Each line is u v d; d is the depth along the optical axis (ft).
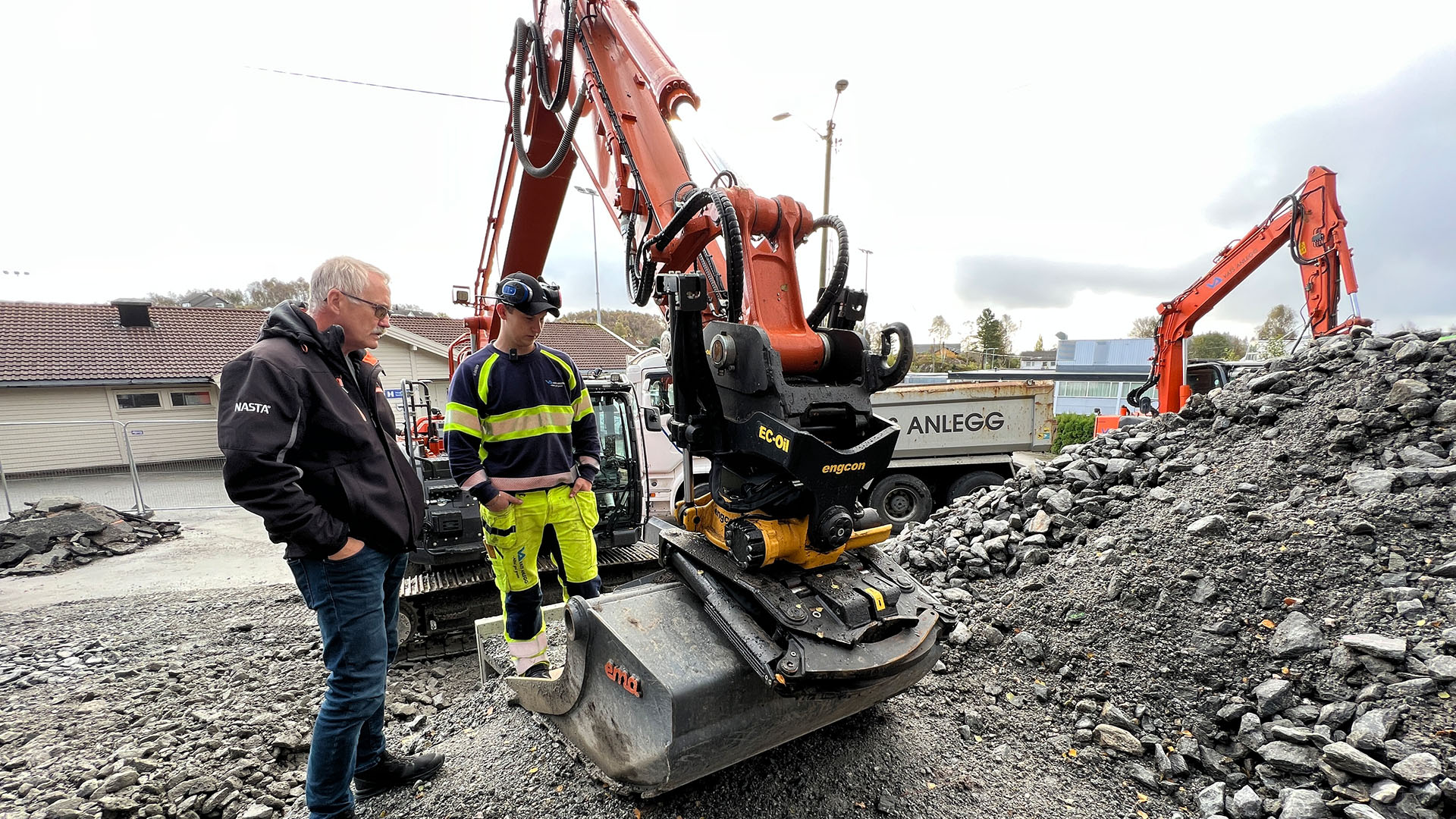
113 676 12.85
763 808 7.07
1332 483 10.73
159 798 8.33
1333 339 14.48
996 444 25.43
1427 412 10.85
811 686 5.80
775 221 7.02
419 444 18.74
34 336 54.39
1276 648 8.27
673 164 9.73
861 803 7.19
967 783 7.54
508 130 16.16
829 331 6.86
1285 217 24.20
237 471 5.86
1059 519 12.69
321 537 6.31
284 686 12.31
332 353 6.93
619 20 10.96
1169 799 7.23
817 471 5.74
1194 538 10.39
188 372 56.03
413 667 14.92
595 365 84.84
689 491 7.34
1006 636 10.38
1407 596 8.14
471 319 23.40
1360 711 7.02
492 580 15.20
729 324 6.29
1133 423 29.53
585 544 9.27
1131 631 9.36
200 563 24.11
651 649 6.05
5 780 8.95
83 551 24.44
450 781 8.16
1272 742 7.21
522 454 8.47
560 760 8.02
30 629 16.22
